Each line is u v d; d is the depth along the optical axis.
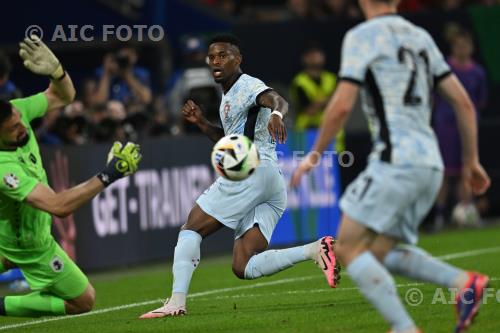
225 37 24.17
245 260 24.59
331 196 43.31
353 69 17.47
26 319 25.53
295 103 45.91
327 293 27.02
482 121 48.06
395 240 18.05
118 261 36.41
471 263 32.41
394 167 17.44
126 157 19.23
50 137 37.12
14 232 20.88
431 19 49.03
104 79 40.75
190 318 23.42
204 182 40.06
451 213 48.62
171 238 38.53
